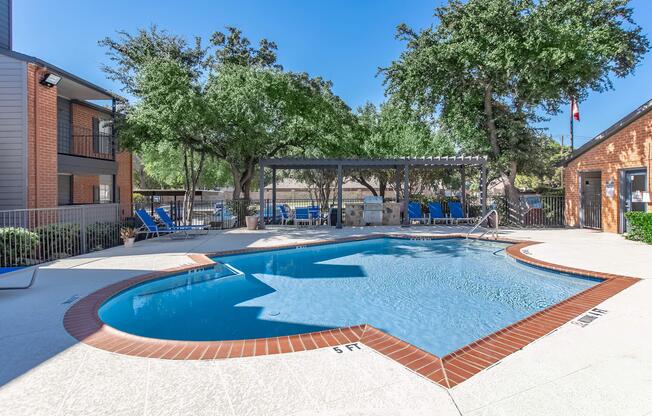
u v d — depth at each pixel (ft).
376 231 48.52
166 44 50.75
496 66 45.09
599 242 37.09
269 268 29.22
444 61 49.80
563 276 24.98
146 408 8.71
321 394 9.30
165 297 21.67
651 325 14.07
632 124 42.04
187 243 37.65
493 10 44.80
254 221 50.98
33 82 36.42
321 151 63.46
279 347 12.23
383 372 10.47
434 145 76.23
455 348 14.53
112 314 18.83
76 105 53.16
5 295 18.56
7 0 39.27
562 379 10.02
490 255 34.50
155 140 49.78
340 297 21.48
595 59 44.45
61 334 13.44
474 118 57.77
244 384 9.82
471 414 8.41
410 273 27.45
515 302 20.44
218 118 45.78
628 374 10.25
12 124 35.50
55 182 39.29
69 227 31.12
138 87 46.52
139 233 40.16
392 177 86.17
